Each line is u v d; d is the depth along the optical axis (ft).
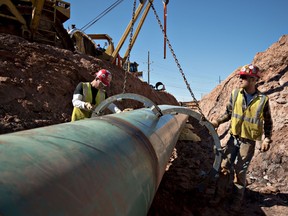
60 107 20.94
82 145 4.47
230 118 14.37
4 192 2.60
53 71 23.54
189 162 19.57
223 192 13.74
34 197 2.81
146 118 9.91
